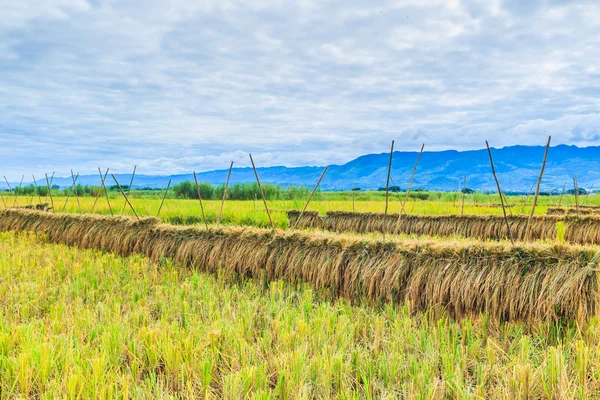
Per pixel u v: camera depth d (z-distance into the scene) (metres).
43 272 6.70
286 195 34.59
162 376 3.42
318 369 3.39
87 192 35.41
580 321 4.29
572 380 3.35
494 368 3.50
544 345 4.25
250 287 6.38
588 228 11.37
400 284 5.45
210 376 3.31
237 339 3.90
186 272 7.34
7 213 12.48
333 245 6.17
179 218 14.27
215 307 5.14
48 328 4.29
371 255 5.82
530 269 4.68
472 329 4.54
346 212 14.61
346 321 4.46
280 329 4.20
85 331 4.19
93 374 3.20
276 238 6.82
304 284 6.20
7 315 4.73
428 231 13.55
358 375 3.42
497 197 30.55
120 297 5.41
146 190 42.69
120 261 7.90
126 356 3.77
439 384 3.24
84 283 6.02
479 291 4.86
